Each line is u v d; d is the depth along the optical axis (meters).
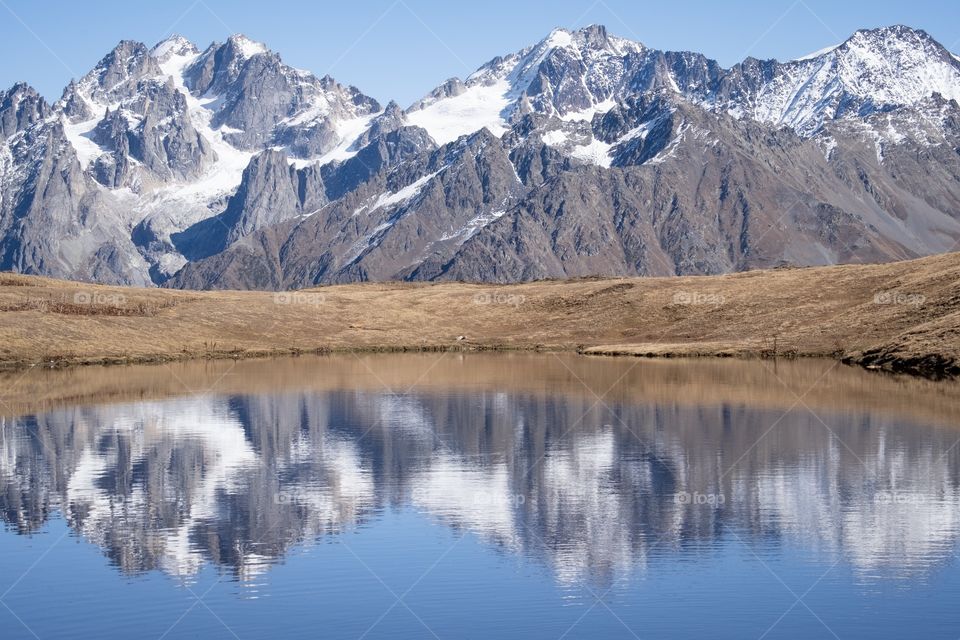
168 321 150.62
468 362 127.94
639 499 48.94
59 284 165.75
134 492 50.91
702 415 74.19
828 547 41.22
